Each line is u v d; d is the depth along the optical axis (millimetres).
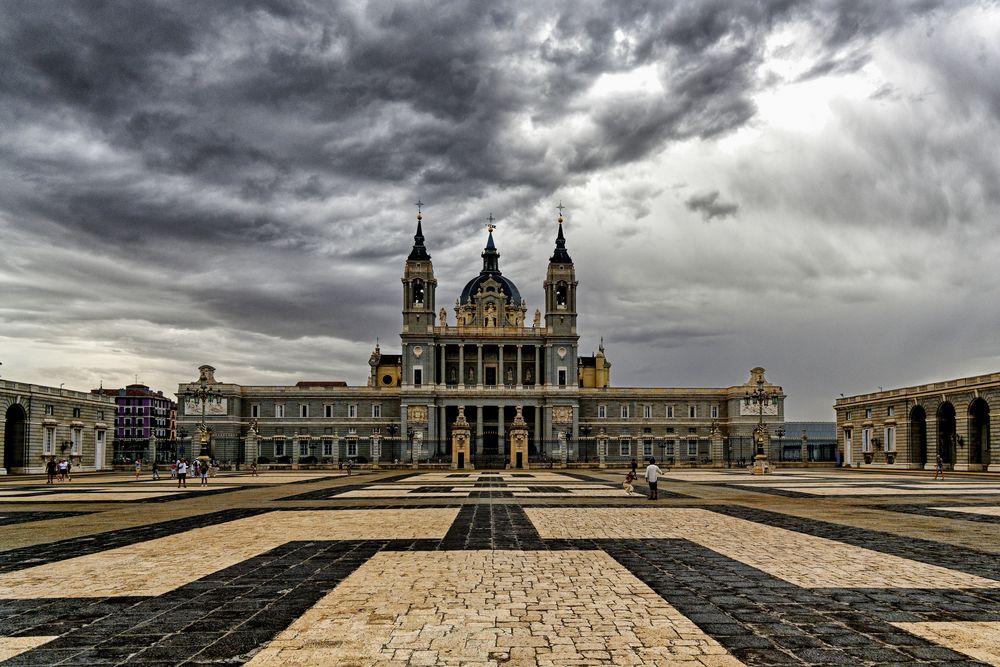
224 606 13961
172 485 60844
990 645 11375
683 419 140625
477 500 39844
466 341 141750
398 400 141250
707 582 16125
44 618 13125
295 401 140500
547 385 139250
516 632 12117
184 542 22891
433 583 16062
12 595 15047
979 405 87125
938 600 14344
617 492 46688
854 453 114188
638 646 11328
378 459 136750
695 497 42031
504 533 24812
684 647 11281
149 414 192125
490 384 146250
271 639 11758
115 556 20078
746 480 64500
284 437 139500
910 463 98812
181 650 11180
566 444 135875
